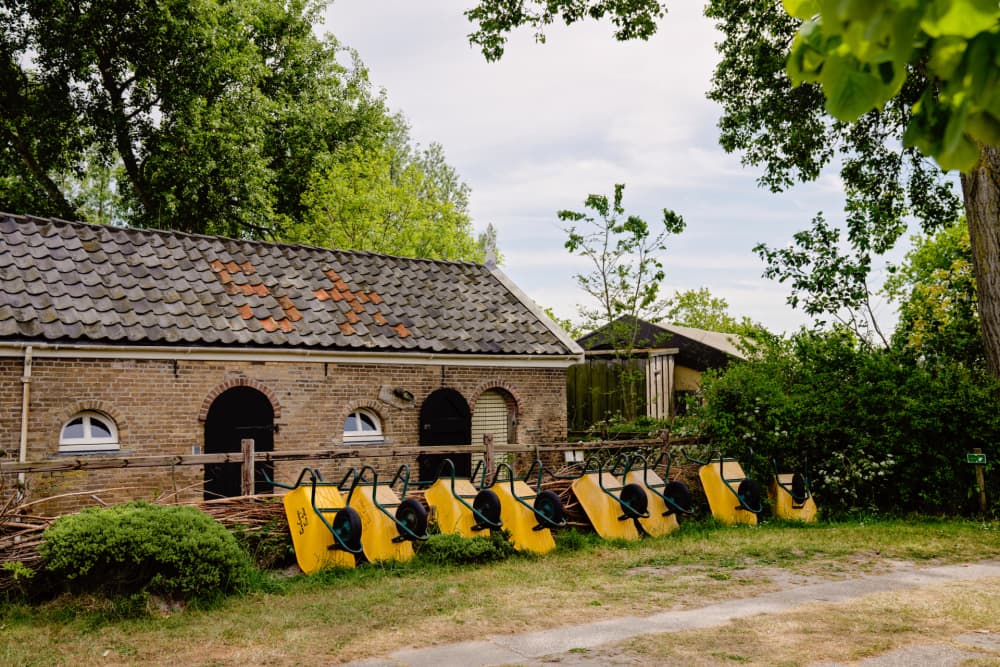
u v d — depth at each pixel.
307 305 15.16
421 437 15.46
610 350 23.84
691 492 14.51
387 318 15.90
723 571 9.89
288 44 32.09
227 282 14.84
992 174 14.77
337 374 14.52
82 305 12.52
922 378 14.70
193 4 24.73
